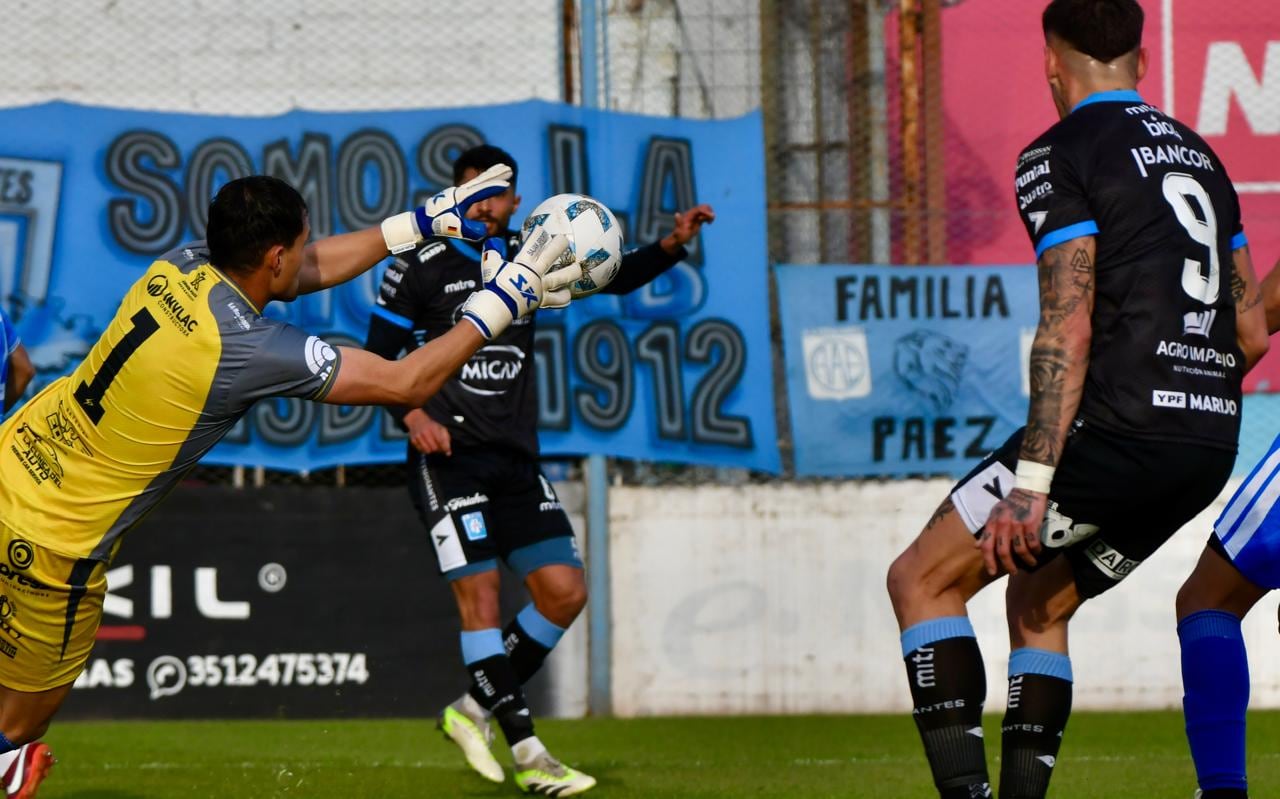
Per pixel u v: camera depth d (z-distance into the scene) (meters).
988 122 24.33
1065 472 11.09
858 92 24.34
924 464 23.83
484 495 16.91
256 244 11.51
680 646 23.58
